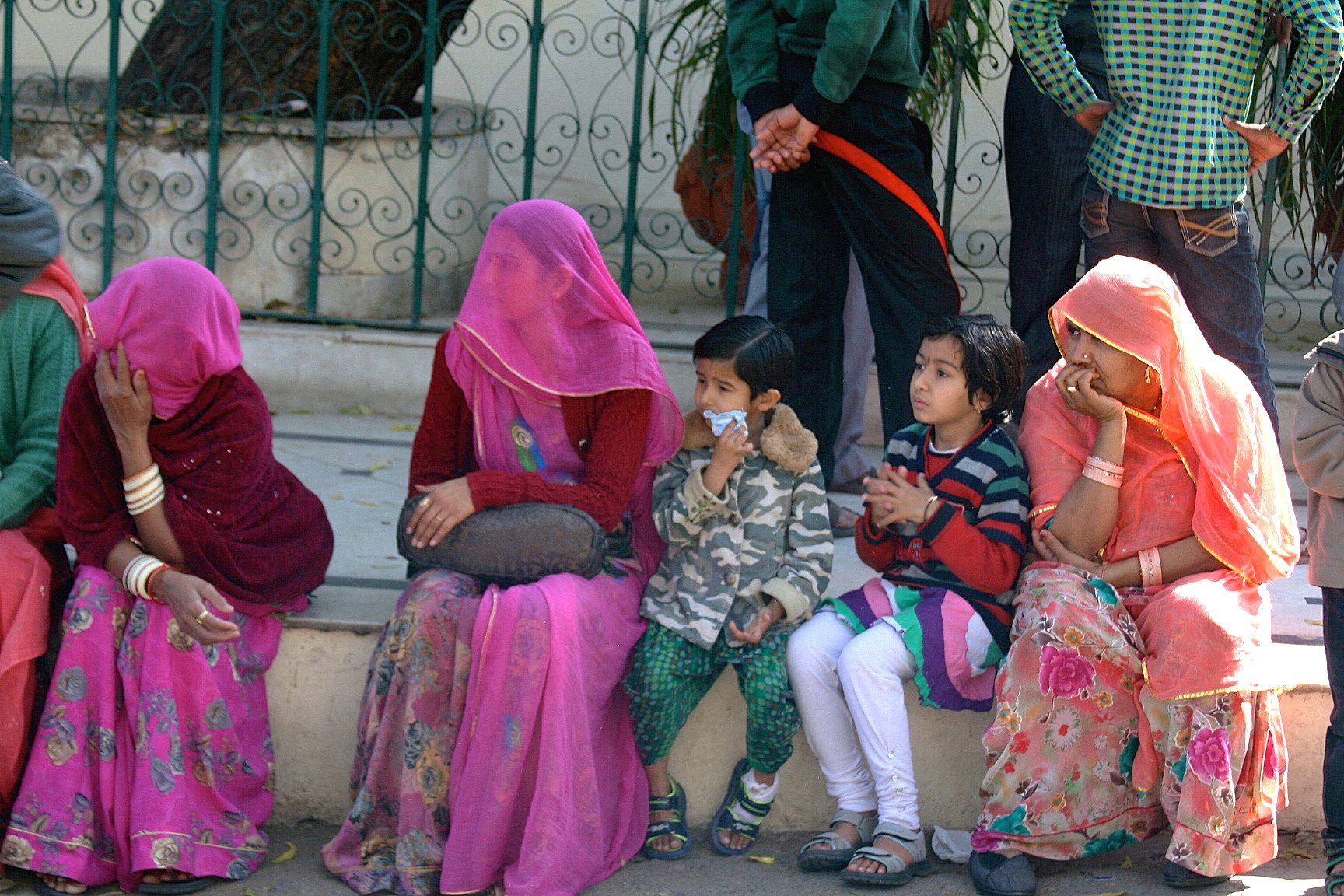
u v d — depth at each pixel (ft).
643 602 9.89
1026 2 11.44
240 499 9.52
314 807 10.23
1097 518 9.37
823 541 9.87
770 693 9.62
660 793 9.96
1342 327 18.61
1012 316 13.28
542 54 21.04
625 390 9.61
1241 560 9.28
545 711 8.97
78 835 9.01
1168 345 9.17
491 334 9.49
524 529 9.32
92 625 9.17
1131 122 11.36
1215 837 9.12
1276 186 15.55
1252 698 9.20
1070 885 9.50
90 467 9.21
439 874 9.15
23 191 8.00
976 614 9.65
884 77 11.45
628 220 15.87
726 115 16.43
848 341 13.26
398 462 14.02
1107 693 9.31
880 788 9.54
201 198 16.10
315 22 16.56
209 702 9.23
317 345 15.78
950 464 9.80
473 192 18.06
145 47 17.11
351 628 9.91
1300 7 10.72
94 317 9.29
